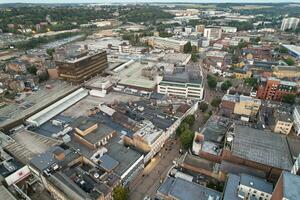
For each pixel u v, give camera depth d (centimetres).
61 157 12588
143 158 13400
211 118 17262
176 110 18712
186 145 14862
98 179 11381
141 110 18450
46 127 17325
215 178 12500
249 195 10619
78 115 18962
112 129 15225
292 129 17000
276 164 11956
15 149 14338
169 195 10631
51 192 11500
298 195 7512
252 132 14588
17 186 11806
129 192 12106
